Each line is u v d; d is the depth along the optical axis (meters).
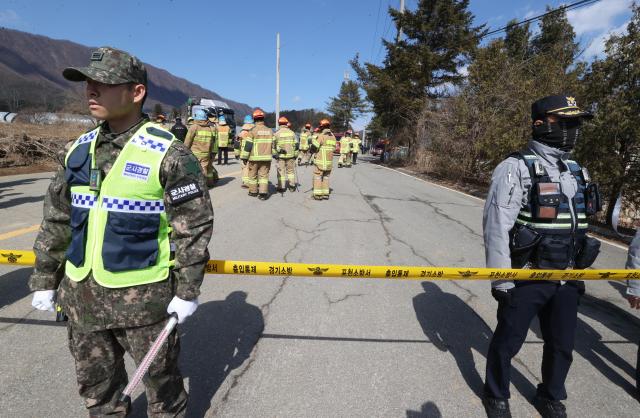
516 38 20.91
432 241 6.07
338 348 2.92
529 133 11.16
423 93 22.28
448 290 4.10
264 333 3.05
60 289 1.64
